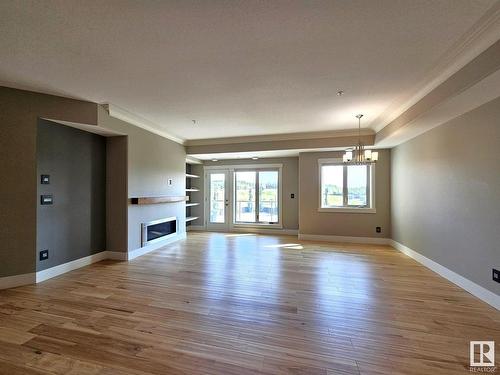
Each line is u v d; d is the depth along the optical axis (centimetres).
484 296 279
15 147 316
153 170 511
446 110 298
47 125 347
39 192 337
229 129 523
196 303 273
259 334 215
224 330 221
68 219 380
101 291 304
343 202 607
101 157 440
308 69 265
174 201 581
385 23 192
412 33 204
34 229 328
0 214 308
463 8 176
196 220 786
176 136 583
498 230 260
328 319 240
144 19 187
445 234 352
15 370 173
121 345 200
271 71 269
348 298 285
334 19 188
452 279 336
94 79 289
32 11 177
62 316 244
